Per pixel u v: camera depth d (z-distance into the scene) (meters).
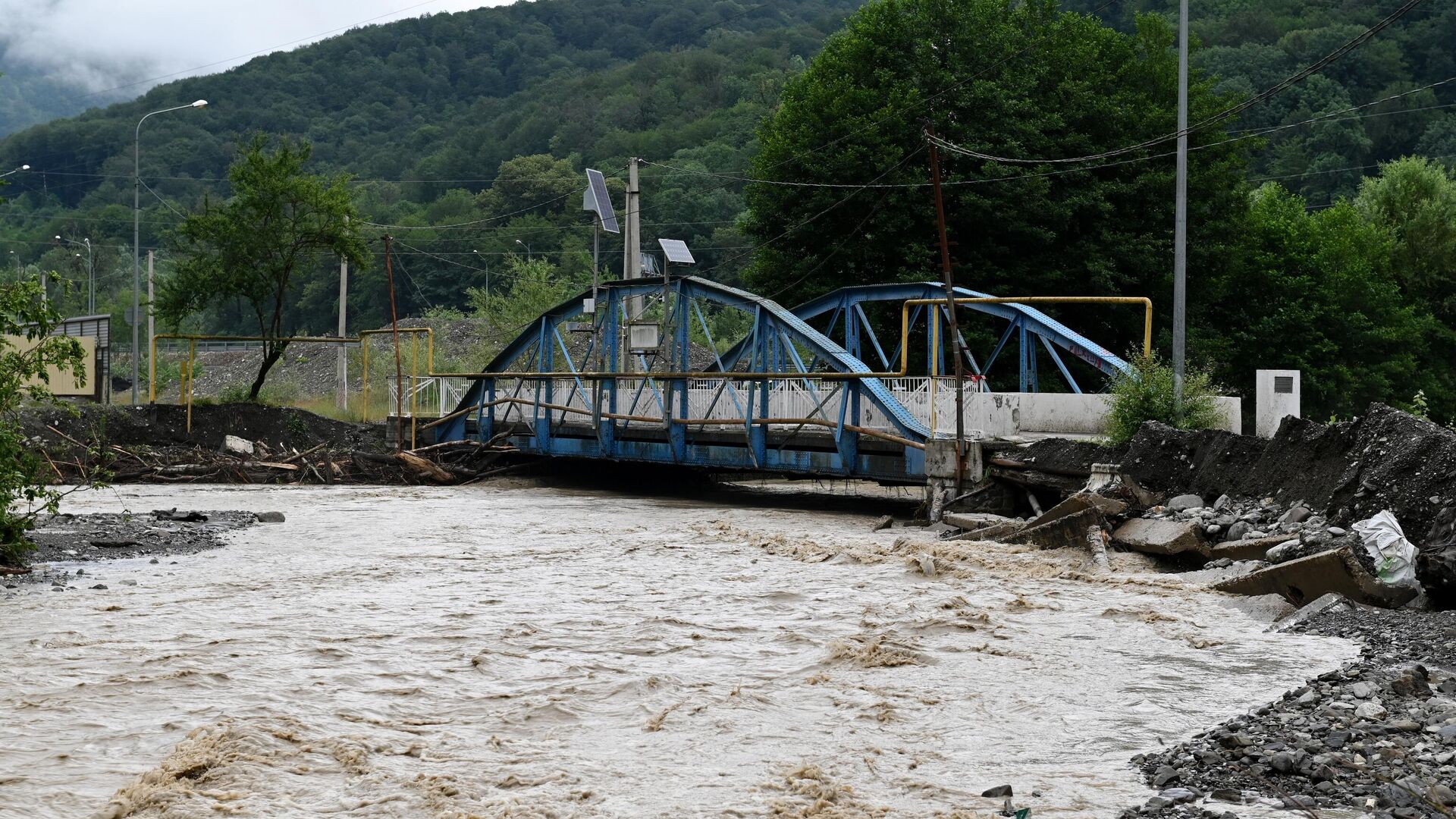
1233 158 49.09
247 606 17.64
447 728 11.04
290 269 52.41
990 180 41.62
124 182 171.00
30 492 21.64
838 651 14.10
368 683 12.75
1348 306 55.25
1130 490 23.23
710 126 134.88
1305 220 58.88
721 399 36.34
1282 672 13.18
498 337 70.44
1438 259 65.06
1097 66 47.31
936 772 9.73
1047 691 12.38
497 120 165.62
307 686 12.63
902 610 16.92
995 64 44.16
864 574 20.73
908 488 41.50
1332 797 8.76
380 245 121.94
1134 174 46.12
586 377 39.47
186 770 9.58
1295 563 17.17
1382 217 66.75
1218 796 8.86
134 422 47.25
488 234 121.69
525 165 126.88
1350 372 52.78
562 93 165.75
